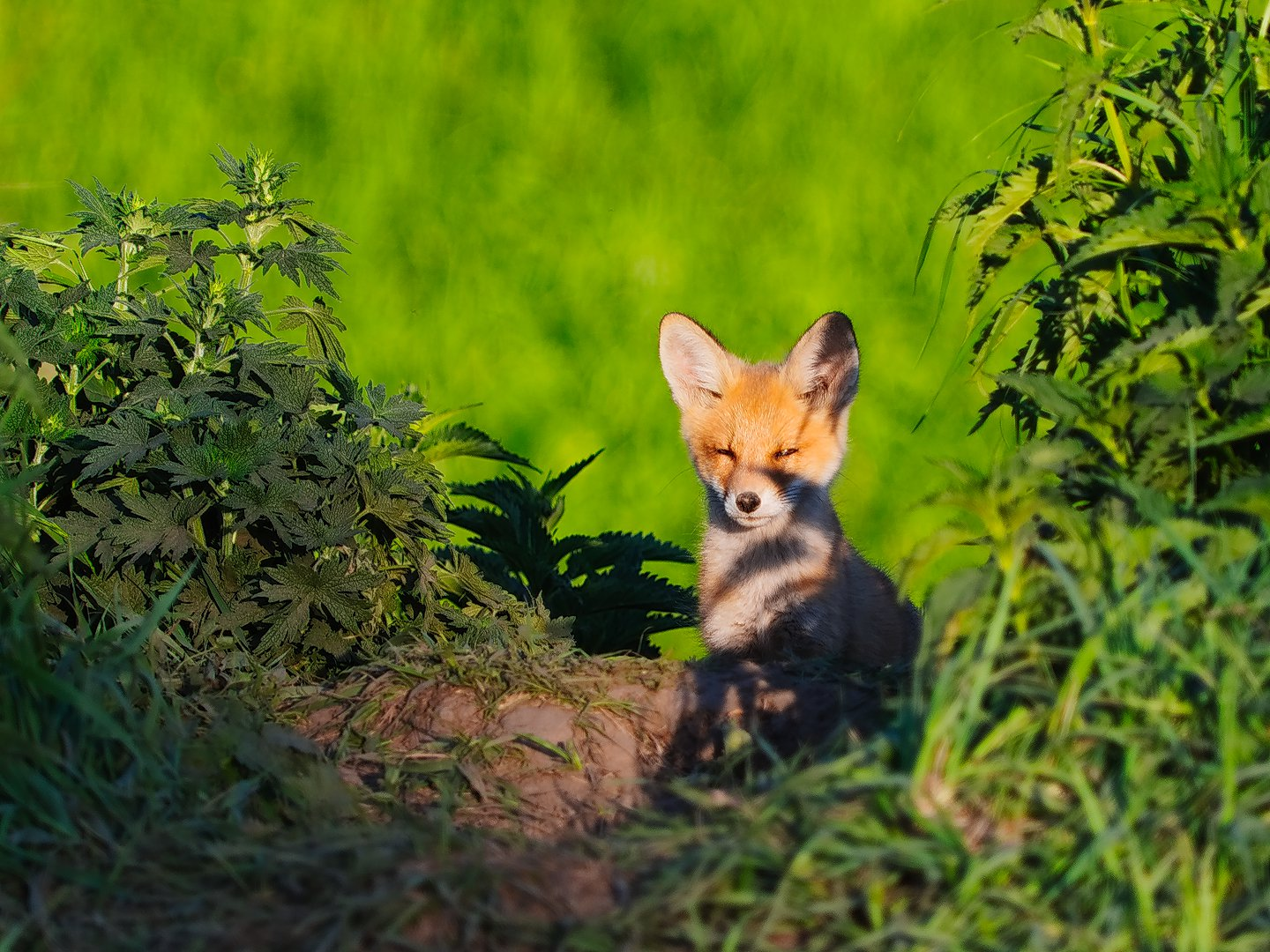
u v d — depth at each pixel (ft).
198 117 75.77
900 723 16.81
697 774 21.95
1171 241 20.75
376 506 29.50
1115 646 16.29
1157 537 17.48
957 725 16.16
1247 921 14.21
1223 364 18.95
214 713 22.16
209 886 16.61
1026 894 14.60
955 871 14.89
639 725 24.03
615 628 37.63
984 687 16.42
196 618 27.99
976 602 17.37
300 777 19.99
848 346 38.70
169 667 25.34
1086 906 14.49
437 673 25.45
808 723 22.76
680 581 53.26
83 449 27.99
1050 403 20.17
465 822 20.71
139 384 28.27
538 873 16.49
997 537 17.48
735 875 15.52
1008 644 16.39
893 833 15.58
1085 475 19.69
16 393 26.32
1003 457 26.20
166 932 15.47
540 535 37.27
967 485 18.11
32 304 27.78
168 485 28.68
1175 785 15.20
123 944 15.14
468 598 32.01
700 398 41.09
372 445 32.48
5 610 19.35
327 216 70.03
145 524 27.35
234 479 27.71
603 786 22.31
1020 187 24.06
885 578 41.29
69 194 70.28
